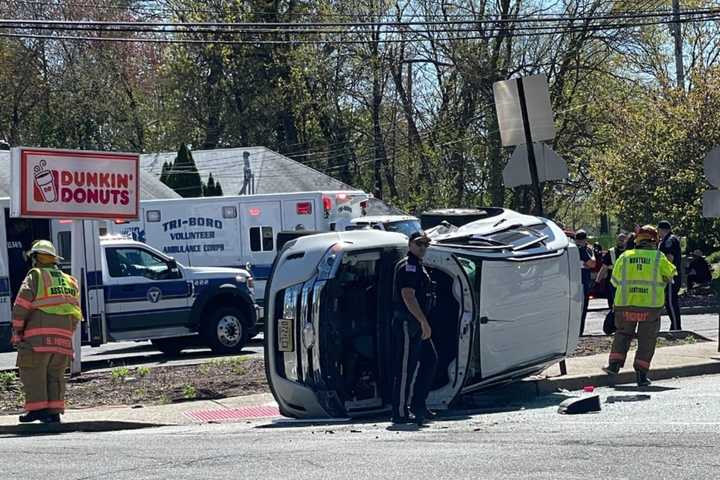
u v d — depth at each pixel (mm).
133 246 18469
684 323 21250
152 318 18344
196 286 18688
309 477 7223
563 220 49938
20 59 48906
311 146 49469
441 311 11180
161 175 39719
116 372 14914
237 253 23422
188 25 22312
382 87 46750
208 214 23344
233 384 13789
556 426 9320
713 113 27406
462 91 43906
